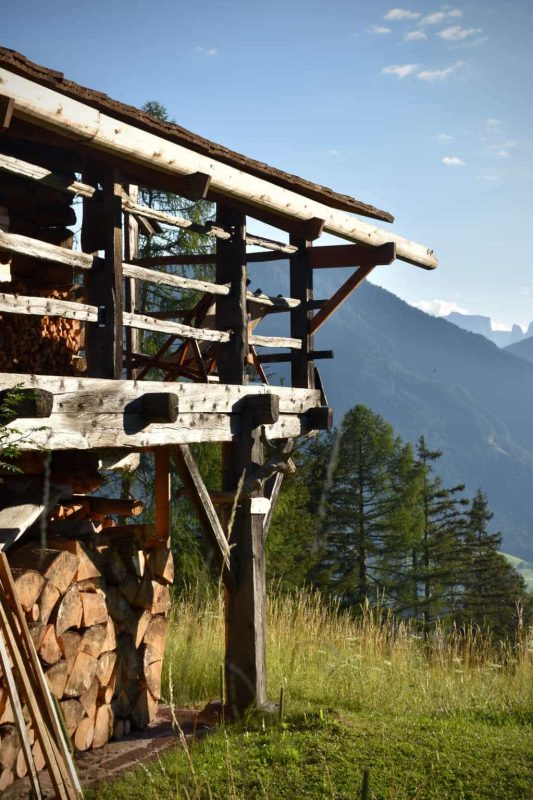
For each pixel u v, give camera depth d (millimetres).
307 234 7734
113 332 6023
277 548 25750
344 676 8422
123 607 7242
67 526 6859
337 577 37344
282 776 5258
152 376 15352
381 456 38219
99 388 5730
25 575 5848
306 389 8664
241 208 7625
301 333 8766
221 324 7664
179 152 6090
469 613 40719
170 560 7887
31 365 7469
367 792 2016
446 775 5242
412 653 10055
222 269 7668
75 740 6461
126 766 6160
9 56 4746
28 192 7309
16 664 4664
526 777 5262
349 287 8555
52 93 5098
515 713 7492
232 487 7625
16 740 5543
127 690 7238
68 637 6379
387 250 8406
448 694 8250
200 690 8422
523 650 9320
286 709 7117
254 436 7633
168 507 8141
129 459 8688
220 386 7191
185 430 6734
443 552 42531
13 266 7391
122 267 6184
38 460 6512
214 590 14438
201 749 6117
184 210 16781
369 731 6250
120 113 5551
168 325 6789
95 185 6172
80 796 4590
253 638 7590
